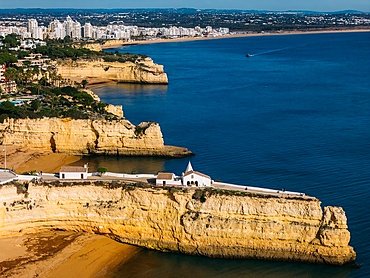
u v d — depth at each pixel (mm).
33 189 99188
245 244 92938
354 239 97438
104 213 98125
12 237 98125
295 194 98062
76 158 151750
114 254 95188
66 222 99750
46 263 90812
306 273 89125
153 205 96000
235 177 129500
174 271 90250
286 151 152125
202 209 94375
